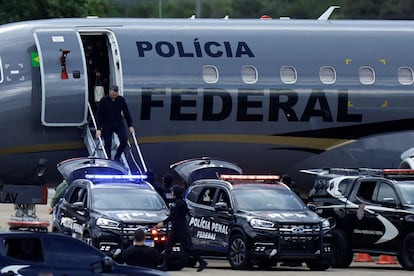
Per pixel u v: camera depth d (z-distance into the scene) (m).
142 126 95.44
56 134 93.75
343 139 99.81
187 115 95.94
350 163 100.31
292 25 101.12
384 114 100.50
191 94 95.94
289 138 98.38
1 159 93.38
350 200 87.12
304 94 98.50
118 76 94.81
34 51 93.75
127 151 94.38
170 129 95.94
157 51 96.19
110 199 81.75
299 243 80.50
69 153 94.62
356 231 86.38
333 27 101.69
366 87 100.06
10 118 92.50
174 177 97.75
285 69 98.50
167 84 95.56
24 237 58.25
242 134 97.31
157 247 79.00
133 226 78.56
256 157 98.38
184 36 97.62
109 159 92.00
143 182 86.00
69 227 82.75
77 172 88.88
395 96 100.56
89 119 94.62
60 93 92.25
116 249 78.19
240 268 81.00
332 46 100.38
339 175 90.44
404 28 103.31
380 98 100.31
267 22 100.94
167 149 96.31
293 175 100.31
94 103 97.19
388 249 84.50
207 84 96.38
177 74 95.94
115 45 95.44
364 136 100.25
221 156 97.62
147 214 80.00
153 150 95.94
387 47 101.62
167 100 95.50
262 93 97.44
